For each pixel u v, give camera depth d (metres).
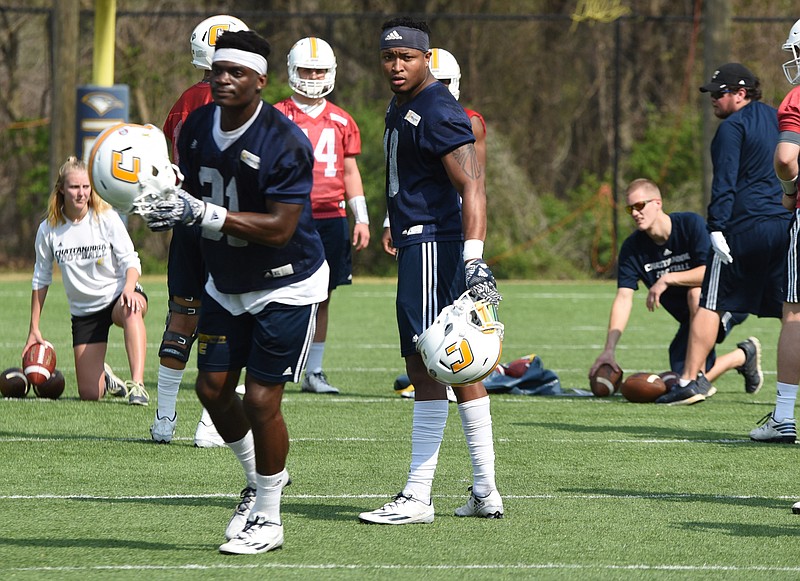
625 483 22.36
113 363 40.38
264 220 16.38
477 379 18.50
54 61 72.69
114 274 31.69
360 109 83.38
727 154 30.23
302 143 16.61
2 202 83.81
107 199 16.11
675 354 35.41
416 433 19.38
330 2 94.94
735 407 32.53
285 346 17.08
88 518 19.19
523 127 98.56
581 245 83.25
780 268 30.69
